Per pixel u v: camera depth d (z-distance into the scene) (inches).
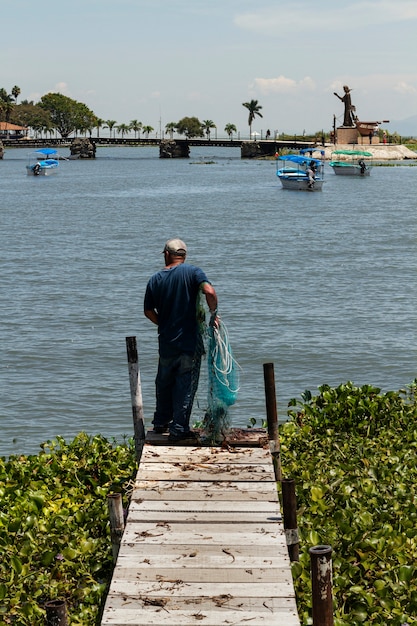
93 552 369.7
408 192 4503.0
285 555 307.1
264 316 1300.4
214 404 417.1
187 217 3235.7
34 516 393.1
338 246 2249.0
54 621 250.8
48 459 503.5
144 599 280.1
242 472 382.9
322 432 542.6
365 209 3494.1
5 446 763.4
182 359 417.4
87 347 1123.3
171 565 301.0
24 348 1118.4
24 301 1464.1
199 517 338.0
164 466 390.9
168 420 436.5
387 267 1829.5
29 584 344.2
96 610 328.5
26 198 4466.0
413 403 614.5
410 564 361.7
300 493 425.4
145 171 7298.2
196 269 418.0
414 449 513.0
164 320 420.2
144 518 337.4
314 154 7549.2
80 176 6717.5
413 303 1397.6
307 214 3297.2
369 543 362.0
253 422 564.7
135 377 430.0
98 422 830.5
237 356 1058.1
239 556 306.5
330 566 248.7
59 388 937.5
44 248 2283.5
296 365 1016.2
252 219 3117.6
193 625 265.4
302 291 1533.0
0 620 321.7
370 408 559.2
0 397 903.1
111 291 1557.6
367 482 439.2
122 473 471.2
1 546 370.3
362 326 1219.9
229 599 279.3
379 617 320.8
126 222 3065.9
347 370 994.7
